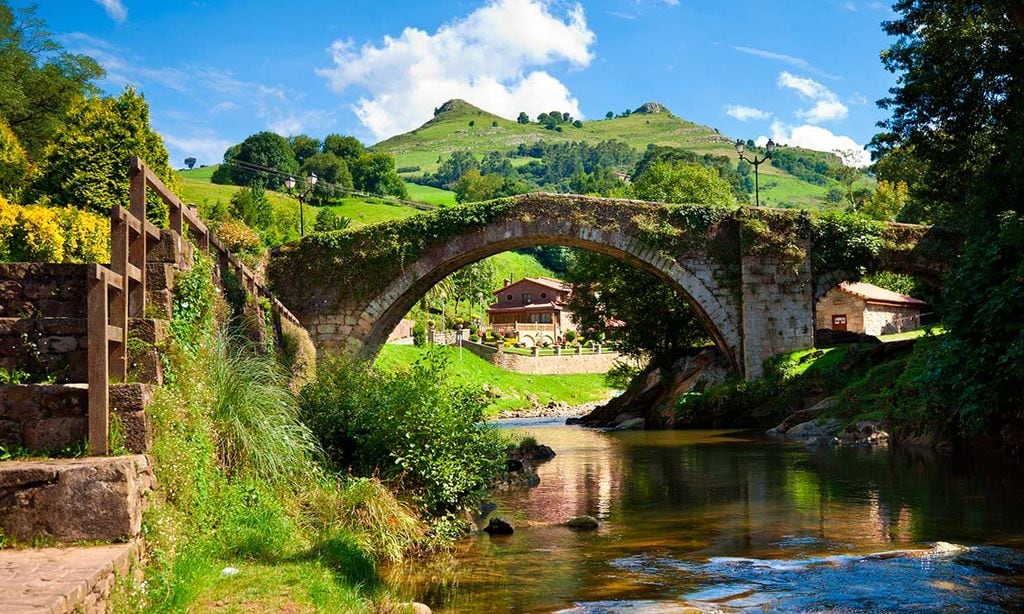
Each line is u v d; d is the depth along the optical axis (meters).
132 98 27.30
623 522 12.12
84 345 8.14
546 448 22.42
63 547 6.16
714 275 32.31
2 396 7.02
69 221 18.69
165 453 7.38
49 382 8.00
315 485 10.37
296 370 20.75
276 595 6.56
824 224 32.78
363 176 119.19
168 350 8.50
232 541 7.87
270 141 108.56
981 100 26.11
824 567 8.77
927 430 21.11
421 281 31.62
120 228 7.64
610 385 45.97
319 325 30.48
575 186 154.62
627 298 40.75
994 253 15.77
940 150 27.72
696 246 32.28
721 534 10.96
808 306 32.12
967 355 16.02
